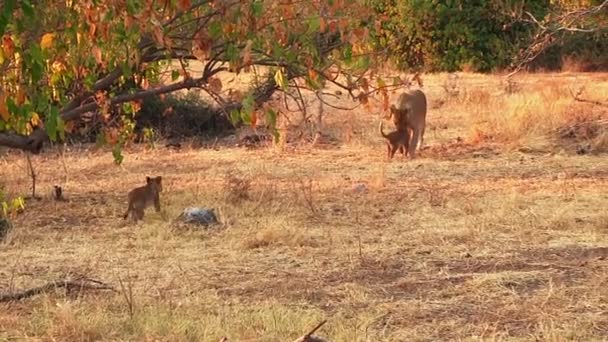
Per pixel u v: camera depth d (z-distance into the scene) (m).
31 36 6.95
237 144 24.84
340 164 21.47
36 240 14.26
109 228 15.01
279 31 7.23
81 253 13.39
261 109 7.76
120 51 7.62
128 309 10.47
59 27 7.04
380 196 17.45
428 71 40.19
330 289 11.48
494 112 26.36
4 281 11.96
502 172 20.20
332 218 15.60
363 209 16.25
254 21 7.12
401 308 10.64
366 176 19.73
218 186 18.16
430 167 20.88
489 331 9.85
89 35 7.14
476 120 26.36
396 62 38.84
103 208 16.59
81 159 22.77
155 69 9.17
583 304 10.61
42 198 17.58
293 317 10.12
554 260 12.62
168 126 26.27
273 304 10.68
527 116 24.55
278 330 9.80
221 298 11.09
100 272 12.38
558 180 18.98
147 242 13.91
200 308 10.60
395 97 24.28
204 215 14.95
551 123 24.11
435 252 13.18
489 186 18.31
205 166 21.52
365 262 12.64
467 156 22.39
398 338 9.62
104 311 10.39
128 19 6.83
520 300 10.80
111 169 21.27
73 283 11.48
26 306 10.80
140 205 15.56
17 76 7.22
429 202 16.78
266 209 16.12
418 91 22.55
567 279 11.62
